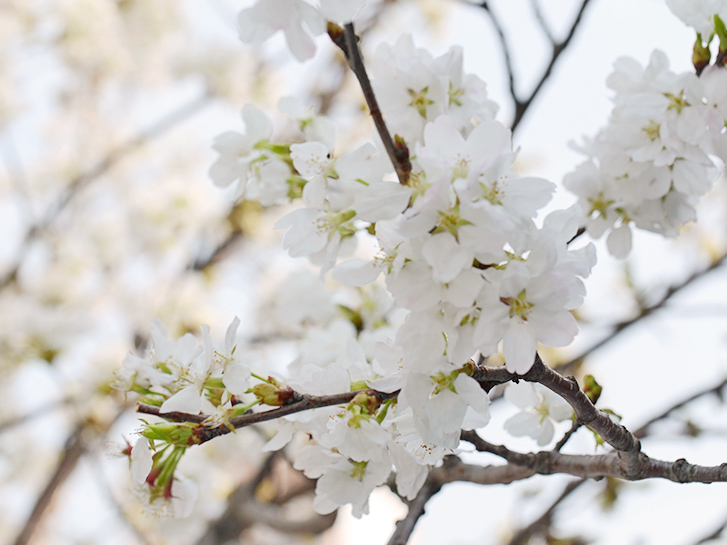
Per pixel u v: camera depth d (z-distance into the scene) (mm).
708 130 991
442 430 897
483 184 876
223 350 955
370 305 1173
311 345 1075
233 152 1018
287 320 1288
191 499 984
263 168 1012
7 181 3537
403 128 947
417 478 954
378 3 3285
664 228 1064
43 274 3133
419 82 949
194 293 2941
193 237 3215
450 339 878
